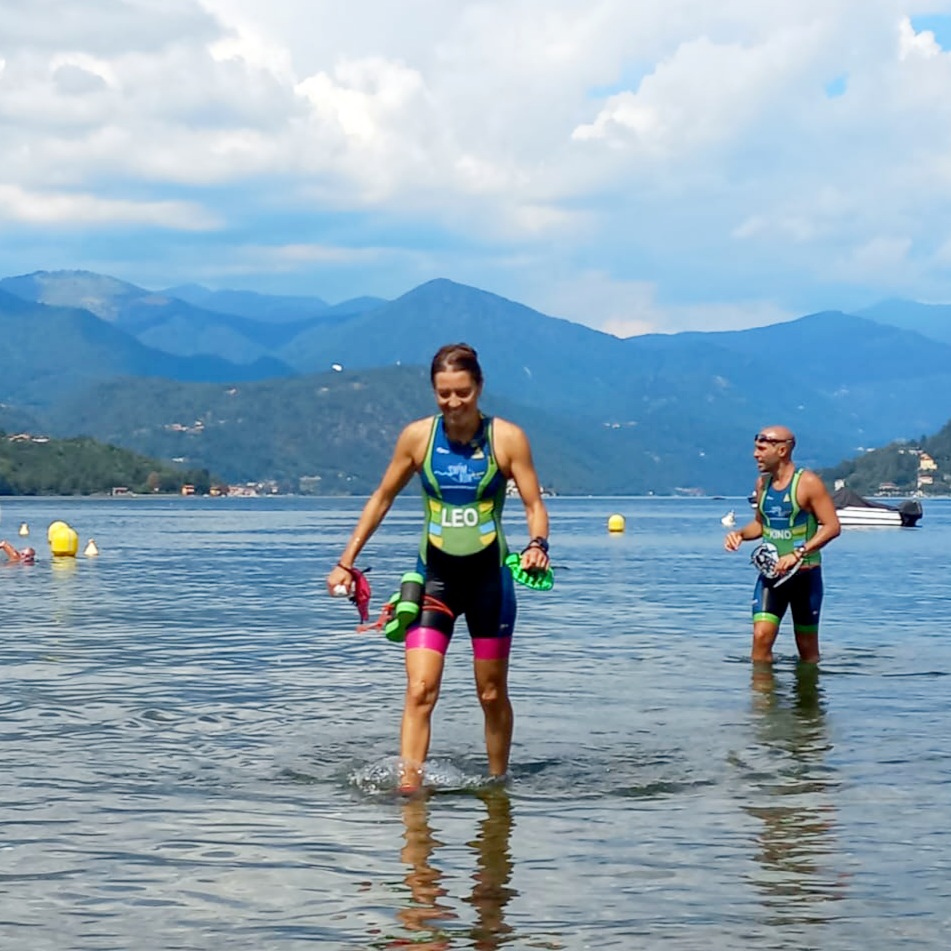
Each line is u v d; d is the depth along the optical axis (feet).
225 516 384.88
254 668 46.65
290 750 31.45
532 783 28.07
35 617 66.23
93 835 23.72
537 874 21.35
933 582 97.66
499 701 28.81
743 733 33.96
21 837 23.58
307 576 102.37
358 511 483.51
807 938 18.37
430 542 28.63
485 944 18.17
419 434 28.71
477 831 24.00
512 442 28.30
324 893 20.40
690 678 44.60
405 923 19.04
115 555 139.33
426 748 28.27
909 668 47.26
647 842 23.24
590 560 131.85
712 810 25.62
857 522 269.44
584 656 50.85
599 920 19.13
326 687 42.06
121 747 31.83
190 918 19.30
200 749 31.58
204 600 77.92
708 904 19.83
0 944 18.25
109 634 58.08
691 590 88.99
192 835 23.72
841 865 21.83
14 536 203.41
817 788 27.53
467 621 28.86
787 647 54.49
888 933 18.56
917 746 32.19
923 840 23.38
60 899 20.18
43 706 38.01
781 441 48.34
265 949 18.04
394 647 53.26
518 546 150.71
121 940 18.40
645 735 33.58
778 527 48.44
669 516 424.05
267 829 24.16
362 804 26.14
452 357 27.91
